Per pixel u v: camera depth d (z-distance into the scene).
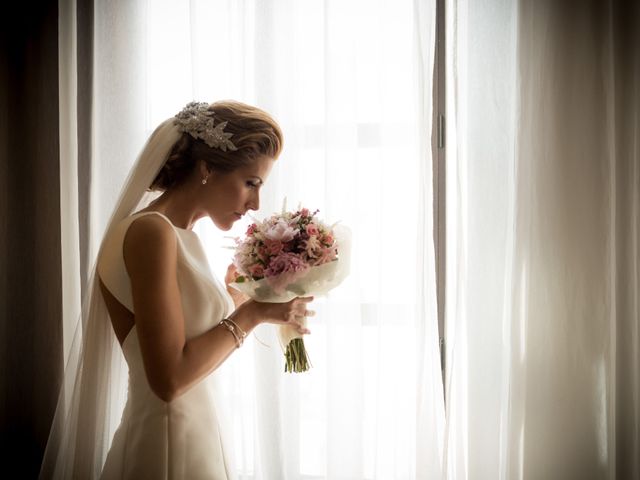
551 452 1.81
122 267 1.41
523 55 1.81
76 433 1.54
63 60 2.07
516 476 1.81
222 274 2.02
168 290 1.34
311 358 1.99
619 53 1.79
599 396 1.78
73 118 2.08
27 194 2.11
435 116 1.97
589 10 1.78
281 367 1.95
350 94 1.92
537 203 1.81
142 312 1.32
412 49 1.90
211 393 1.54
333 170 1.92
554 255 1.80
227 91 2.05
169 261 1.35
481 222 1.86
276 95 1.95
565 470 1.80
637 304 1.79
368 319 1.95
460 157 1.82
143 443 1.41
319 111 2.00
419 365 1.84
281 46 1.95
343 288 1.92
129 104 2.04
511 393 1.82
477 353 1.86
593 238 1.78
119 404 1.64
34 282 2.12
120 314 1.47
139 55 2.04
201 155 1.50
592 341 1.78
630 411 1.79
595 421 1.78
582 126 1.78
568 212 1.79
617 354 1.81
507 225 1.85
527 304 1.82
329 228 1.53
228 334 1.42
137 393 1.44
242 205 1.56
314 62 2.00
